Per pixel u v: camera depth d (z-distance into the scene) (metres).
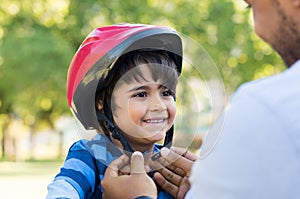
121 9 20.03
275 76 1.17
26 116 23.86
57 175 1.69
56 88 20.38
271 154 1.08
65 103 20.70
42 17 20.98
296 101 1.09
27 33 20.30
